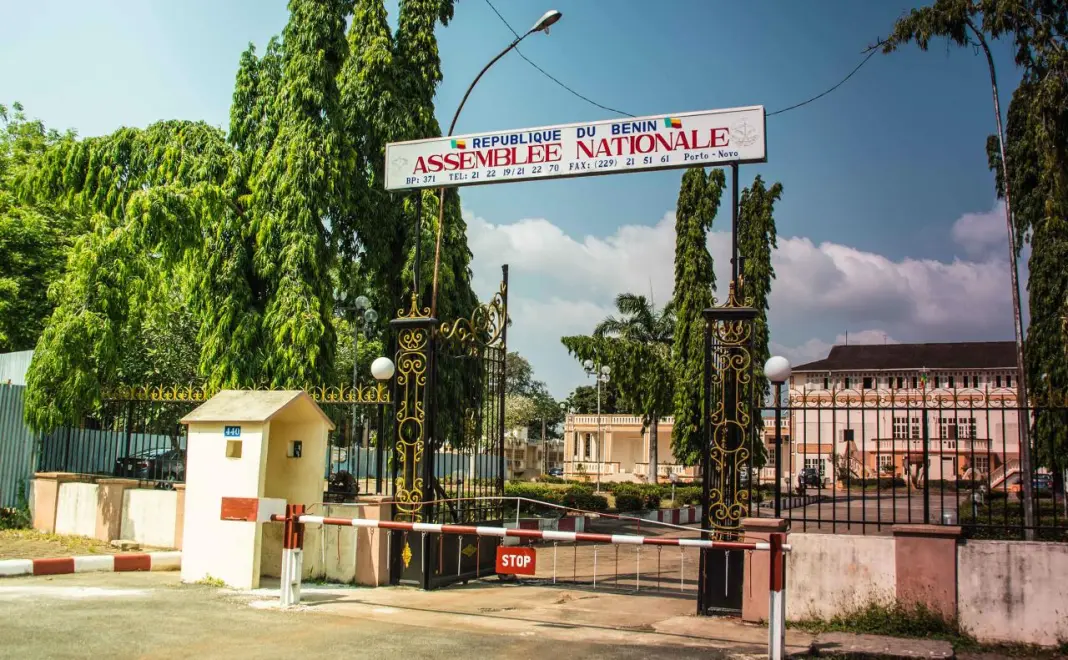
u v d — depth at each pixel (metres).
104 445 14.50
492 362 13.09
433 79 23.28
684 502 33.22
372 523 9.14
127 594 9.34
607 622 9.06
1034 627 8.12
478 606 9.90
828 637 8.12
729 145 10.22
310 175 17.44
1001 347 52.19
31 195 17.48
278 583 10.69
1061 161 17.20
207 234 17.20
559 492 28.00
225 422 10.48
